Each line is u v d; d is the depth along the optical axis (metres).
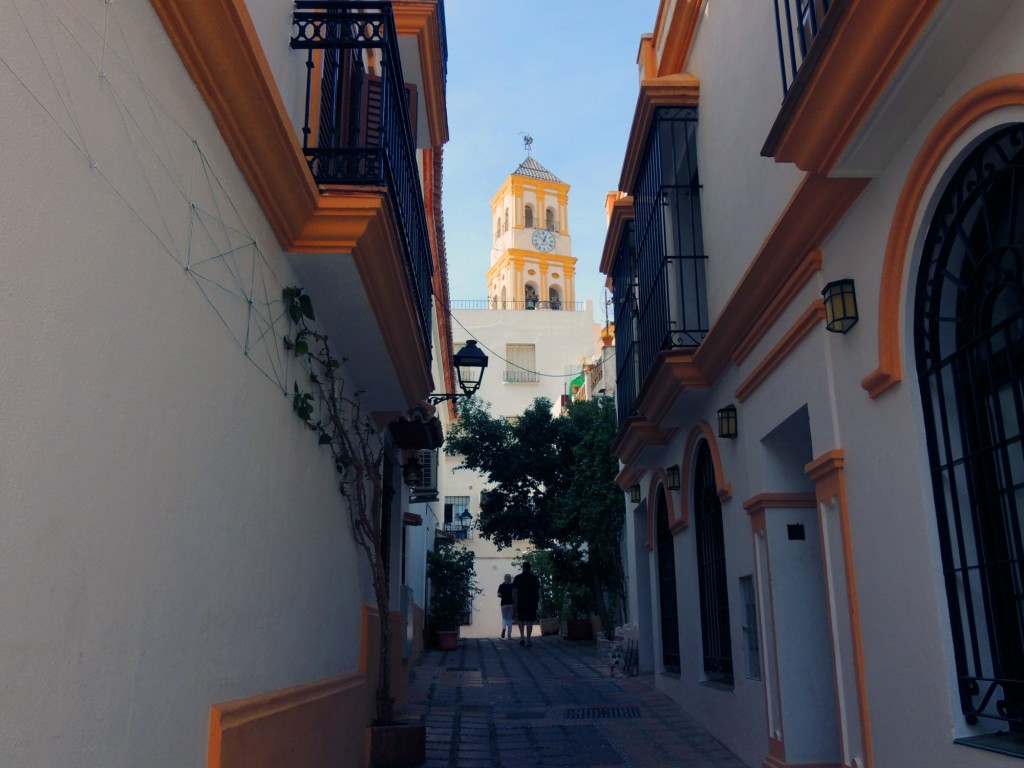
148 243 3.06
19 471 2.19
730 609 7.72
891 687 4.56
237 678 3.96
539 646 19.75
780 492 6.65
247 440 4.20
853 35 3.93
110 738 2.69
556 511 19.69
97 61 2.70
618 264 11.98
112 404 2.73
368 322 5.95
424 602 20.11
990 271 3.91
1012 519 3.78
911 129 4.29
